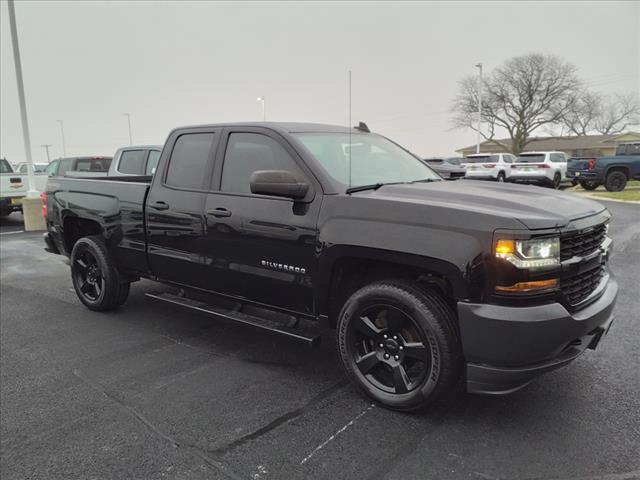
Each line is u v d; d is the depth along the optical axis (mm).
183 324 4996
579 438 2812
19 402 3400
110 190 4988
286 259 3508
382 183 3711
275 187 3201
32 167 13773
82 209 5293
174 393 3486
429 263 2859
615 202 15672
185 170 4301
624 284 5965
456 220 2816
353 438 2875
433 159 24922
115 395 3473
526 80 49781
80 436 2959
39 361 4105
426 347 2953
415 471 2557
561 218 2824
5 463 2711
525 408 3158
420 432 2924
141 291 6301
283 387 3555
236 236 3787
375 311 3205
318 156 3594
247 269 3764
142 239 4645
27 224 12945
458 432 2908
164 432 2984
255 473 2574
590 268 3021
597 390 3369
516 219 2691
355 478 2518
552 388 3410
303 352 4215
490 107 51438
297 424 3041
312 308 3498
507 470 2547
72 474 2602
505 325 2654
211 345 4406
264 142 3777
